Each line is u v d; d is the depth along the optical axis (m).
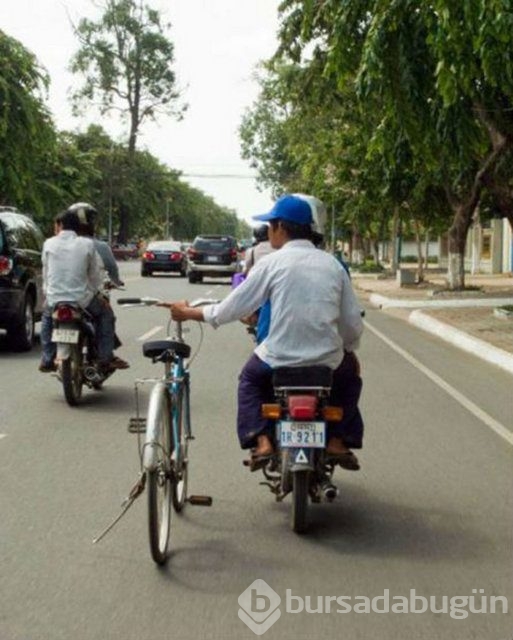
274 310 6.05
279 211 6.22
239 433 6.26
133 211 88.12
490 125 18.42
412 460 8.23
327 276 6.09
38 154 38.12
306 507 6.01
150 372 13.16
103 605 4.93
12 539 5.99
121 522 6.35
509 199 24.42
